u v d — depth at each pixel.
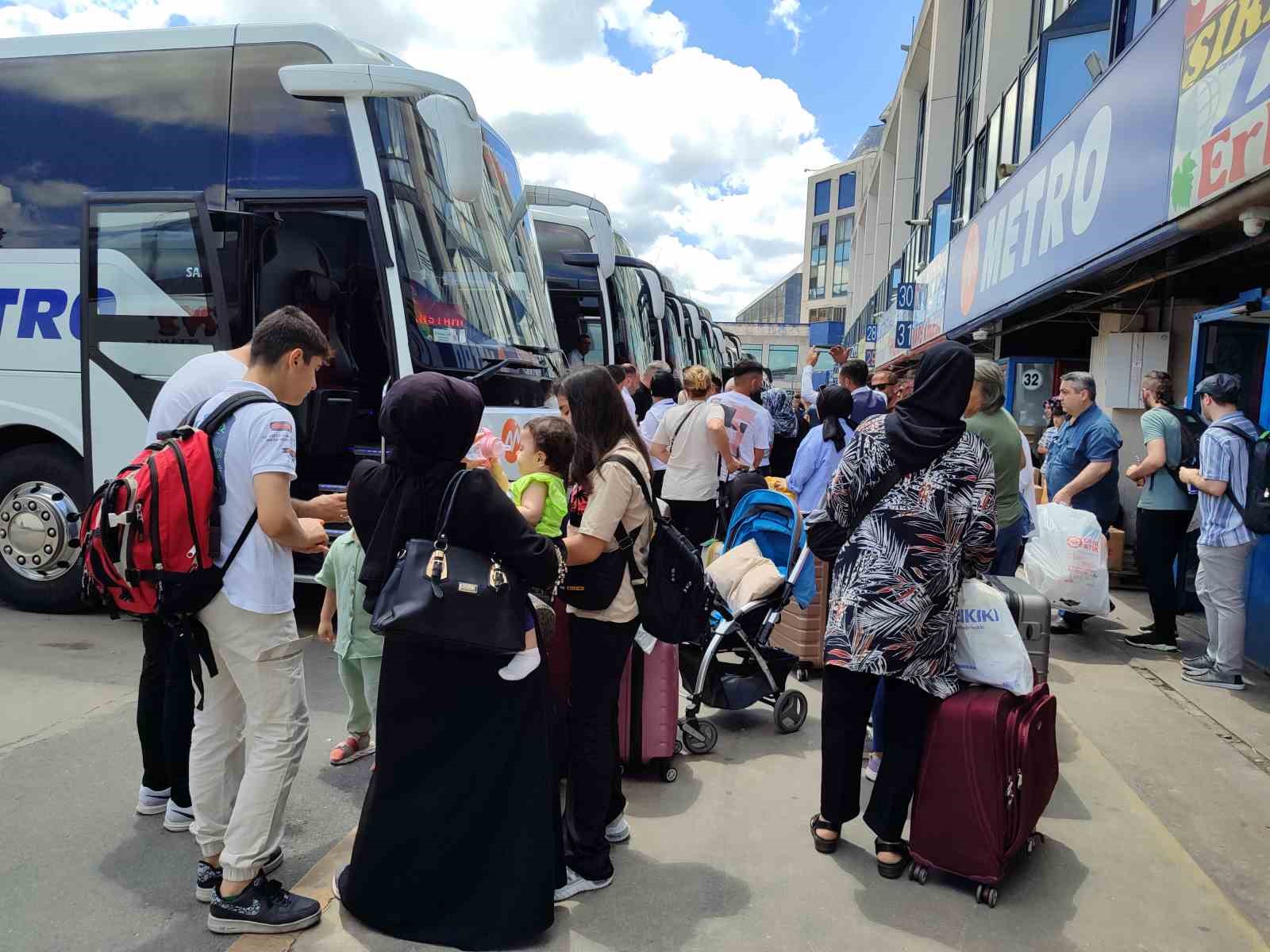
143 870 3.03
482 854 2.66
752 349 70.56
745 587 4.39
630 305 13.83
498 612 2.50
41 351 6.00
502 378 6.07
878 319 31.05
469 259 6.18
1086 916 2.94
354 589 3.76
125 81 6.05
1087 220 6.87
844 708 3.23
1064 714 4.80
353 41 5.91
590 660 3.01
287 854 3.21
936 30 21.28
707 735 4.21
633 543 3.03
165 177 5.91
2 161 6.13
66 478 6.03
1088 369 11.55
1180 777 4.07
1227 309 5.92
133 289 5.62
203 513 2.56
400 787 2.67
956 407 3.05
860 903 2.99
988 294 10.65
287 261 5.82
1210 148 4.80
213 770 2.78
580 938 2.74
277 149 5.77
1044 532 6.19
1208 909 3.00
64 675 4.85
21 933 2.67
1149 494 5.98
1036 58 10.69
